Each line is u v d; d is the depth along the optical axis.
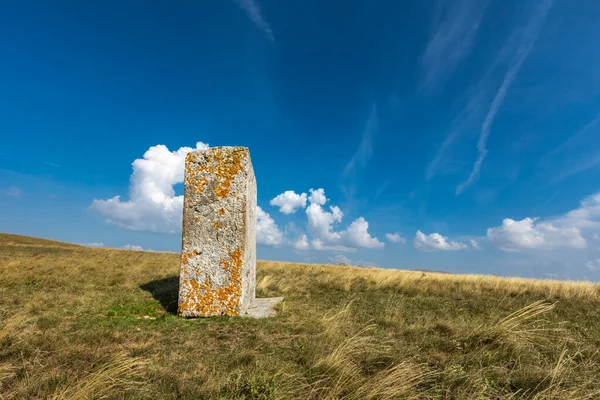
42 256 15.40
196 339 4.61
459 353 4.06
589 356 4.08
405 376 3.20
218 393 2.86
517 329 4.77
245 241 6.28
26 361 3.49
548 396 2.90
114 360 3.50
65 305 6.01
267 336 4.79
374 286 9.59
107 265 11.67
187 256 6.17
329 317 5.79
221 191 6.37
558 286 9.62
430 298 7.97
